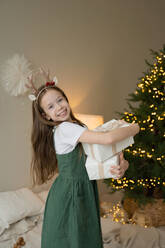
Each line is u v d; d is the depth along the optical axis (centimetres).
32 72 252
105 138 111
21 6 249
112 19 318
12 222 195
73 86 287
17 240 178
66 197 130
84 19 294
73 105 288
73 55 286
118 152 122
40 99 136
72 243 126
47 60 266
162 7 363
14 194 222
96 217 131
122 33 327
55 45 272
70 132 122
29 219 212
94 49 303
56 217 130
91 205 131
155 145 223
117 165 119
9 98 244
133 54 338
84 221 128
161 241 192
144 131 223
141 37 345
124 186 231
